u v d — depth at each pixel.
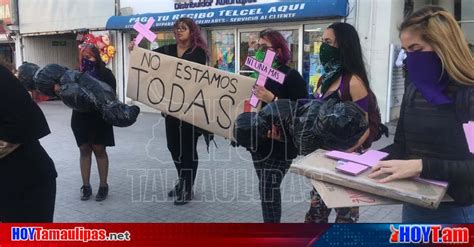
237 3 10.62
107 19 13.48
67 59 17.92
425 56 1.85
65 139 8.83
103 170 4.95
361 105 2.69
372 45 8.91
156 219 4.35
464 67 1.76
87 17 14.10
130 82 4.17
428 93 1.87
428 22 1.81
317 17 9.15
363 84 2.69
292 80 3.34
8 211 2.70
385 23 8.74
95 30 13.91
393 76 8.98
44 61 17.50
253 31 10.82
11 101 2.50
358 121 2.48
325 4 8.96
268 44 3.35
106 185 5.00
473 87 1.78
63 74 4.24
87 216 4.45
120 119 4.09
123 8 13.01
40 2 15.86
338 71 2.74
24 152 2.65
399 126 2.11
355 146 2.54
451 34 1.78
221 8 10.77
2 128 2.50
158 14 11.96
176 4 11.90
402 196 1.67
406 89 2.04
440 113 1.86
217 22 10.66
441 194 1.66
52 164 2.85
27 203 2.68
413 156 1.97
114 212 4.56
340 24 2.75
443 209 1.97
